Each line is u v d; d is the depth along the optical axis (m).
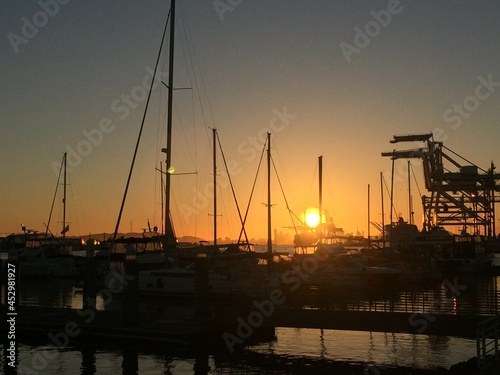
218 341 27.44
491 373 17.42
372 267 48.97
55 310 33.88
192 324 28.14
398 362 25.27
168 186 39.69
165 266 40.47
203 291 29.02
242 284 36.88
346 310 26.58
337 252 54.25
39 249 69.00
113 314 31.81
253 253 41.22
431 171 80.12
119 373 23.72
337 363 25.22
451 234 75.25
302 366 24.81
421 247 71.62
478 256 73.19
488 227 82.00
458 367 20.62
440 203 81.56
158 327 27.95
